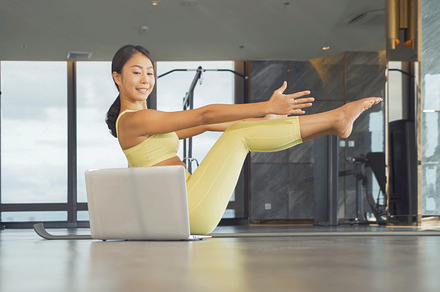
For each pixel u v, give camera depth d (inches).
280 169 308.5
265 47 294.2
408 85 196.4
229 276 38.9
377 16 214.4
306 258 53.4
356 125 221.5
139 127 107.9
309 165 310.0
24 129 295.1
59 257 57.5
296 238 100.1
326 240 90.8
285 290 31.9
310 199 308.8
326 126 102.4
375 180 213.6
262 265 46.6
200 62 301.7
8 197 292.2
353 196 223.5
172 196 91.5
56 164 296.4
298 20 255.8
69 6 245.6
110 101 300.4
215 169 104.9
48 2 241.3
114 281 36.5
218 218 107.7
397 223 196.2
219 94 301.7
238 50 299.1
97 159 298.2
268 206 307.1
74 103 298.0
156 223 92.7
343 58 237.5
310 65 260.5
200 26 271.1
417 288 32.7
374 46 217.2
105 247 75.0
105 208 96.2
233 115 103.7
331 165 233.3
